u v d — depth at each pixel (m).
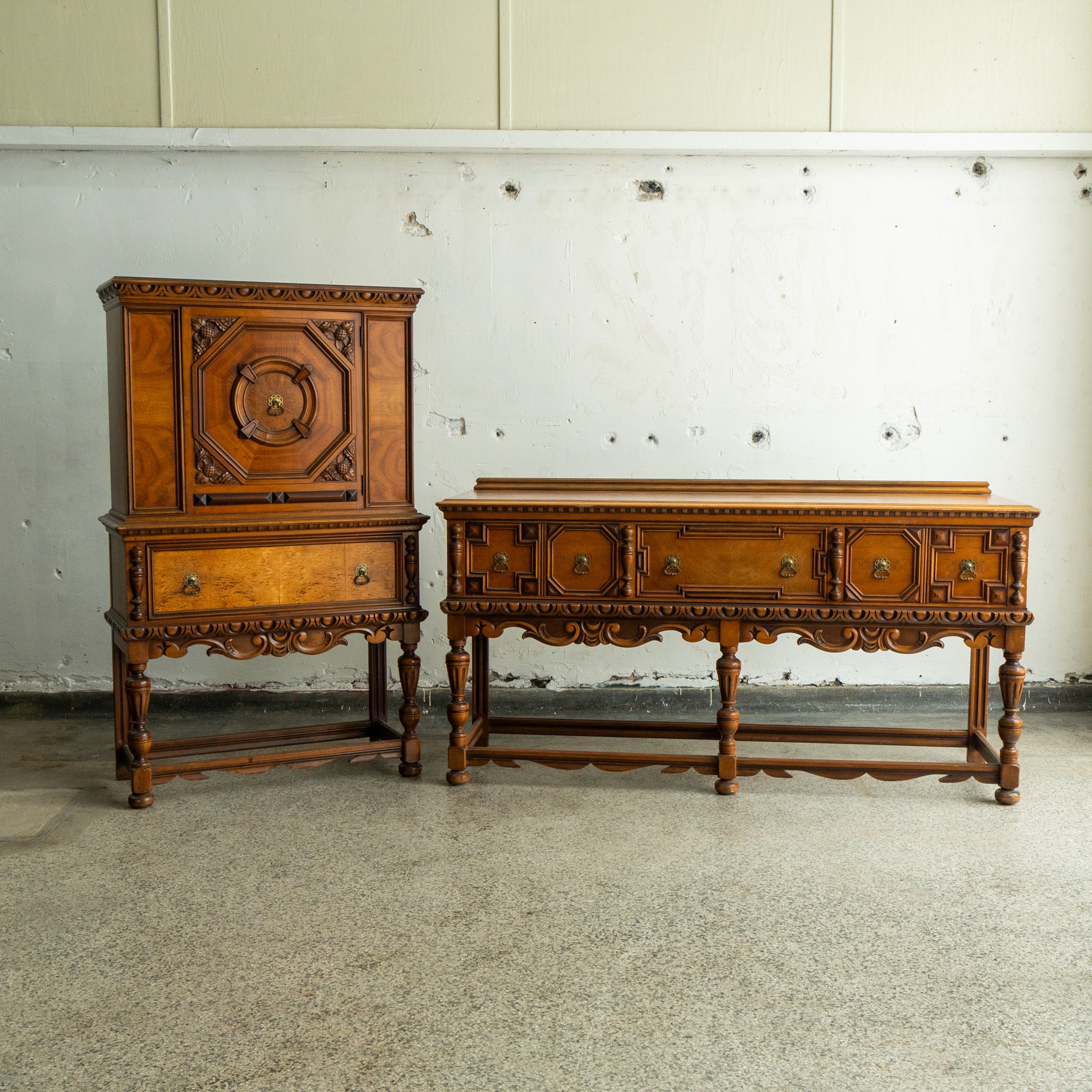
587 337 4.11
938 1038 1.94
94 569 4.13
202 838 2.95
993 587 3.17
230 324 3.18
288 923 2.42
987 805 3.21
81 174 3.97
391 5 3.93
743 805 3.21
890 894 2.57
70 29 3.90
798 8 3.94
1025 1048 1.91
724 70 3.96
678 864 2.75
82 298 4.02
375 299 3.33
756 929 2.38
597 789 3.38
